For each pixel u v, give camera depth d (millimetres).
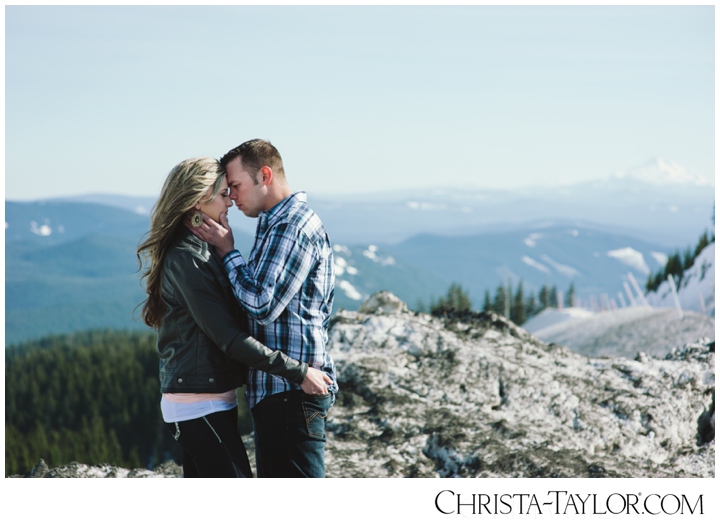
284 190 3324
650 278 64688
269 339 3193
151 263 3207
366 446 5000
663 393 5879
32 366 131250
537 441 5078
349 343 6430
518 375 5895
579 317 52719
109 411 109188
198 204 3197
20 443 89812
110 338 159625
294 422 3227
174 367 3199
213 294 3086
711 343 6902
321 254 3270
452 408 5539
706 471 5055
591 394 5781
